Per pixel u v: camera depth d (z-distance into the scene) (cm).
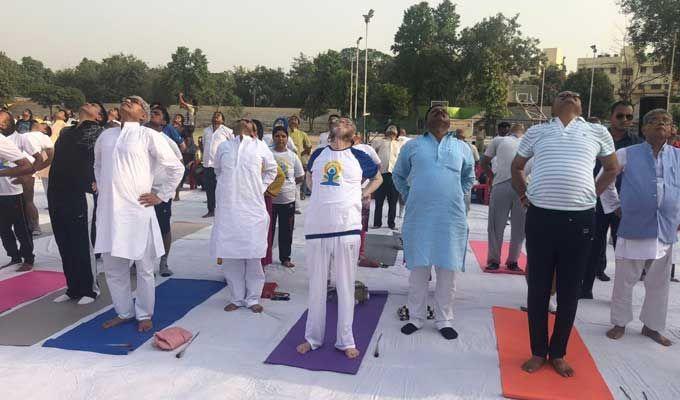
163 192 432
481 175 1254
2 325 440
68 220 483
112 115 589
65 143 480
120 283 438
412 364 384
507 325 461
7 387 338
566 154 356
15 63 7869
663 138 416
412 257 432
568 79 5194
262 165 485
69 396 330
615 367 384
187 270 621
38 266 623
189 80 6366
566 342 372
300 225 920
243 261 491
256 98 7969
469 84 4556
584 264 362
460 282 593
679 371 379
